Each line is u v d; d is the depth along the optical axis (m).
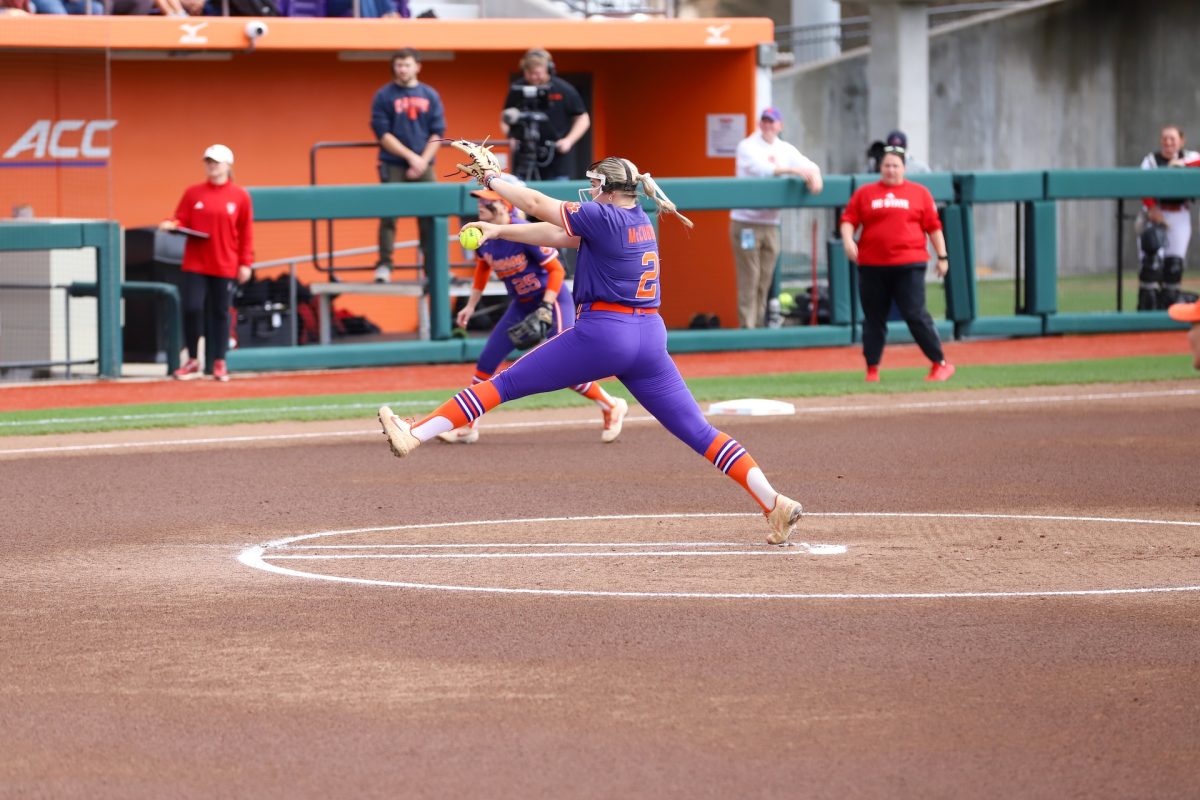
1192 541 21.38
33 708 14.50
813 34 78.88
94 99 40.72
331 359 43.00
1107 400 35.97
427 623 17.27
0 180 40.31
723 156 53.34
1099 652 16.14
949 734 13.76
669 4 57.16
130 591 18.80
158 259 45.25
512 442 30.75
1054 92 73.62
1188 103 72.56
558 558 20.47
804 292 50.91
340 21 48.59
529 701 14.63
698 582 19.11
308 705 14.54
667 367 20.83
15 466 28.03
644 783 12.66
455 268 49.22
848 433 31.50
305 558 20.55
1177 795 12.46
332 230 48.44
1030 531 22.11
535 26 50.31
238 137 51.78
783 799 12.35
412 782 12.70
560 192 43.34
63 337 42.38
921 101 67.62
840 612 17.67
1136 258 63.72
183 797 12.44
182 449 29.89
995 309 52.56
